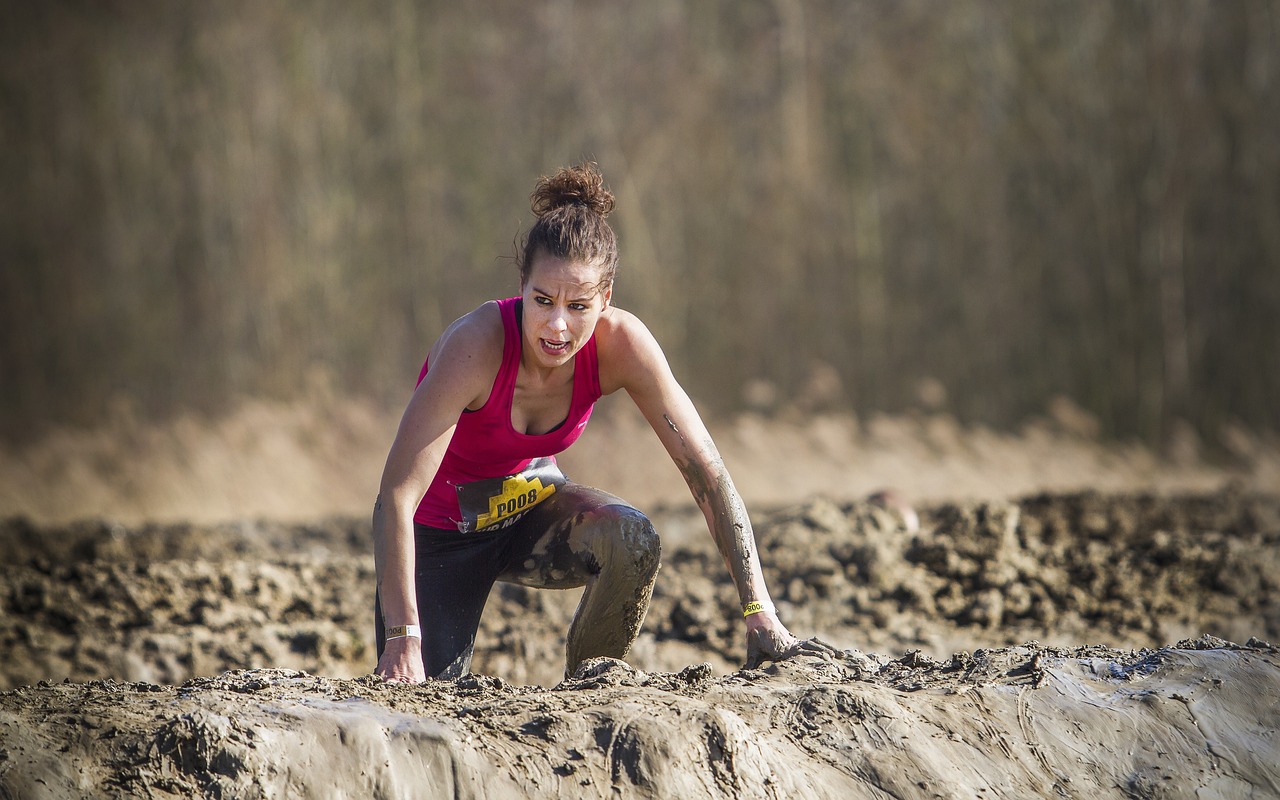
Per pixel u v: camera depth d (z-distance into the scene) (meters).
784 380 71.44
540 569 11.23
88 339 70.88
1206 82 69.94
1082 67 71.25
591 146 74.38
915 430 62.75
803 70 76.25
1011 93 72.56
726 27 77.38
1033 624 17.27
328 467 53.91
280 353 69.56
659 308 71.69
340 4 74.06
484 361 9.75
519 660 17.02
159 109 72.88
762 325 72.12
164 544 26.91
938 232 72.94
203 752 7.22
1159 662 9.22
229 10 73.00
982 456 56.41
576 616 11.01
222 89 72.50
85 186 72.44
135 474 51.81
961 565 18.59
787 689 8.65
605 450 49.56
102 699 7.87
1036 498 26.27
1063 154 71.19
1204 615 17.23
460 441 10.52
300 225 71.38
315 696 8.19
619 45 76.88
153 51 73.12
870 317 72.25
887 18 76.38
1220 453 64.62
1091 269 70.06
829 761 8.03
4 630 17.61
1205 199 69.19
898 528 20.97
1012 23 72.88
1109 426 68.19
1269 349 67.50
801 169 74.38
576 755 7.62
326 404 61.34
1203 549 19.11
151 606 18.95
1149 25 70.25
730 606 18.09
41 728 7.25
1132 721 8.59
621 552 10.59
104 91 73.06
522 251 9.68
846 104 75.38
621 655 11.10
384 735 7.54
